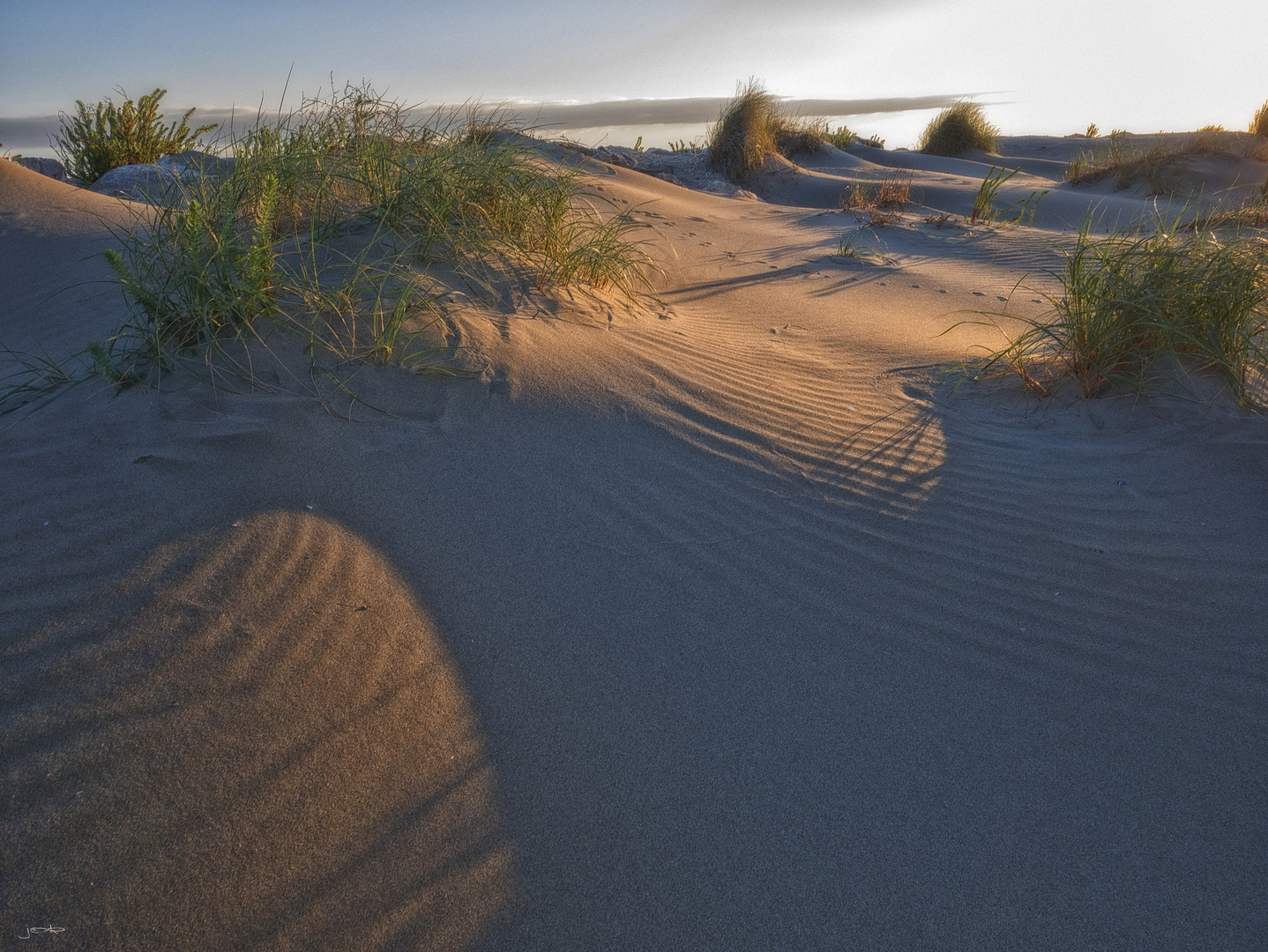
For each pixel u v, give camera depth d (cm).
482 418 316
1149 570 258
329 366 321
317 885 154
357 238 427
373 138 489
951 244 824
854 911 158
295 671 197
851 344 478
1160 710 206
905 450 336
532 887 159
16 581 209
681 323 477
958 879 165
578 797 179
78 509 238
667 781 183
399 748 184
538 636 221
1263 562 258
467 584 236
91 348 303
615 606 235
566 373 357
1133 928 156
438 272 418
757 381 391
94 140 890
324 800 169
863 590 249
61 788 162
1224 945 153
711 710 203
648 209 877
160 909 147
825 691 211
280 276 357
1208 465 310
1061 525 283
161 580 214
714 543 266
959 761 192
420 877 158
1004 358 440
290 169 441
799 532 275
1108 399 368
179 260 347
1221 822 177
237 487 256
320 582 225
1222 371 359
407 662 207
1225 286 361
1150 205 1087
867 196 1159
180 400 294
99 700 180
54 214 567
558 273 466
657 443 321
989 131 1852
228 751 175
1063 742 197
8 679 181
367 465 279
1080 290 392
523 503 274
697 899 159
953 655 224
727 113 1401
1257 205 926
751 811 178
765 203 1145
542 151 671
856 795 182
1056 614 240
